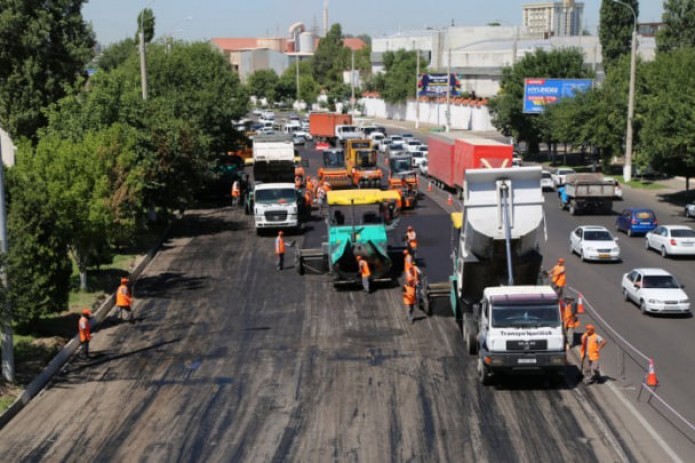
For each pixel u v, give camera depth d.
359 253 31.89
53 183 29.77
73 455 17.31
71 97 40.59
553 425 18.33
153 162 41.94
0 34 51.34
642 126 59.16
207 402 20.36
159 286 33.84
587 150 89.62
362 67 184.00
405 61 144.75
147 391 21.33
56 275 26.50
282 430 18.41
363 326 27.12
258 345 25.27
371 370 22.58
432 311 28.42
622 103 65.38
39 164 30.89
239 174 60.44
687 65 55.00
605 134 66.44
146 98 44.56
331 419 19.02
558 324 20.55
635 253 38.78
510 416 18.94
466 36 150.12
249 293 32.25
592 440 17.41
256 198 45.00
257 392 21.00
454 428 18.28
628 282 29.64
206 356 24.28
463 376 21.91
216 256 39.81
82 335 24.36
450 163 57.59
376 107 152.88
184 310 29.88
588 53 118.44
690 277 33.53
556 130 71.44
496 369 20.47
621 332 25.95
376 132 99.00
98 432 18.58
